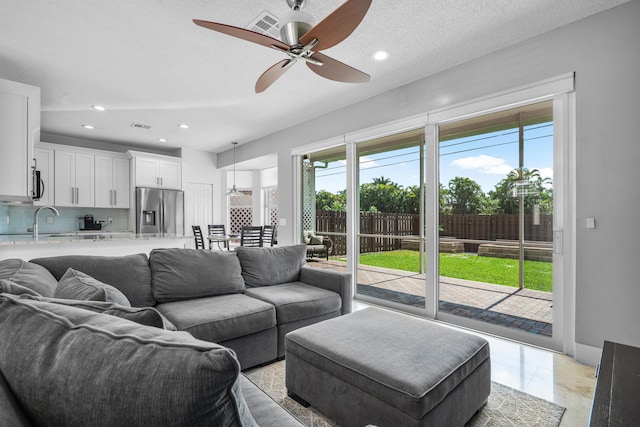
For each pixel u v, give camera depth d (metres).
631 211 2.12
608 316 2.21
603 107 2.23
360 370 1.42
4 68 3.04
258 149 5.84
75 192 5.49
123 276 2.21
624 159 2.15
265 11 2.24
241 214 8.02
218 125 5.01
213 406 0.46
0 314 0.65
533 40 2.57
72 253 3.16
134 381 0.46
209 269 2.52
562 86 2.40
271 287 2.81
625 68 2.15
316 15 2.28
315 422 1.64
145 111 4.33
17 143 2.98
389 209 3.81
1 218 5.12
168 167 6.43
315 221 4.81
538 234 2.67
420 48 2.75
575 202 2.36
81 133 5.45
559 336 2.49
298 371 1.75
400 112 3.53
